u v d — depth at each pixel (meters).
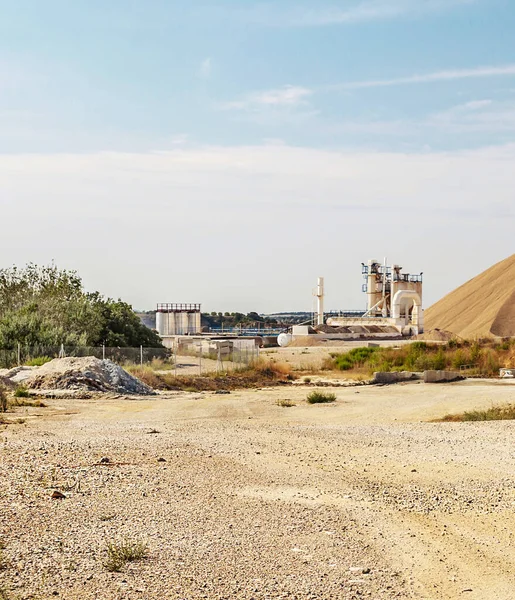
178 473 12.77
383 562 8.17
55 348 40.47
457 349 50.22
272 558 8.13
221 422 22.03
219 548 8.42
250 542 8.70
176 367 43.84
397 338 100.81
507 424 20.94
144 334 55.69
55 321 45.97
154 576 7.43
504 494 11.63
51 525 9.09
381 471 13.53
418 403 27.69
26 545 8.20
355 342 89.44
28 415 23.30
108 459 13.71
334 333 97.94
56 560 7.74
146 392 32.88
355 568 7.91
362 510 10.46
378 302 113.38
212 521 9.60
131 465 13.40
